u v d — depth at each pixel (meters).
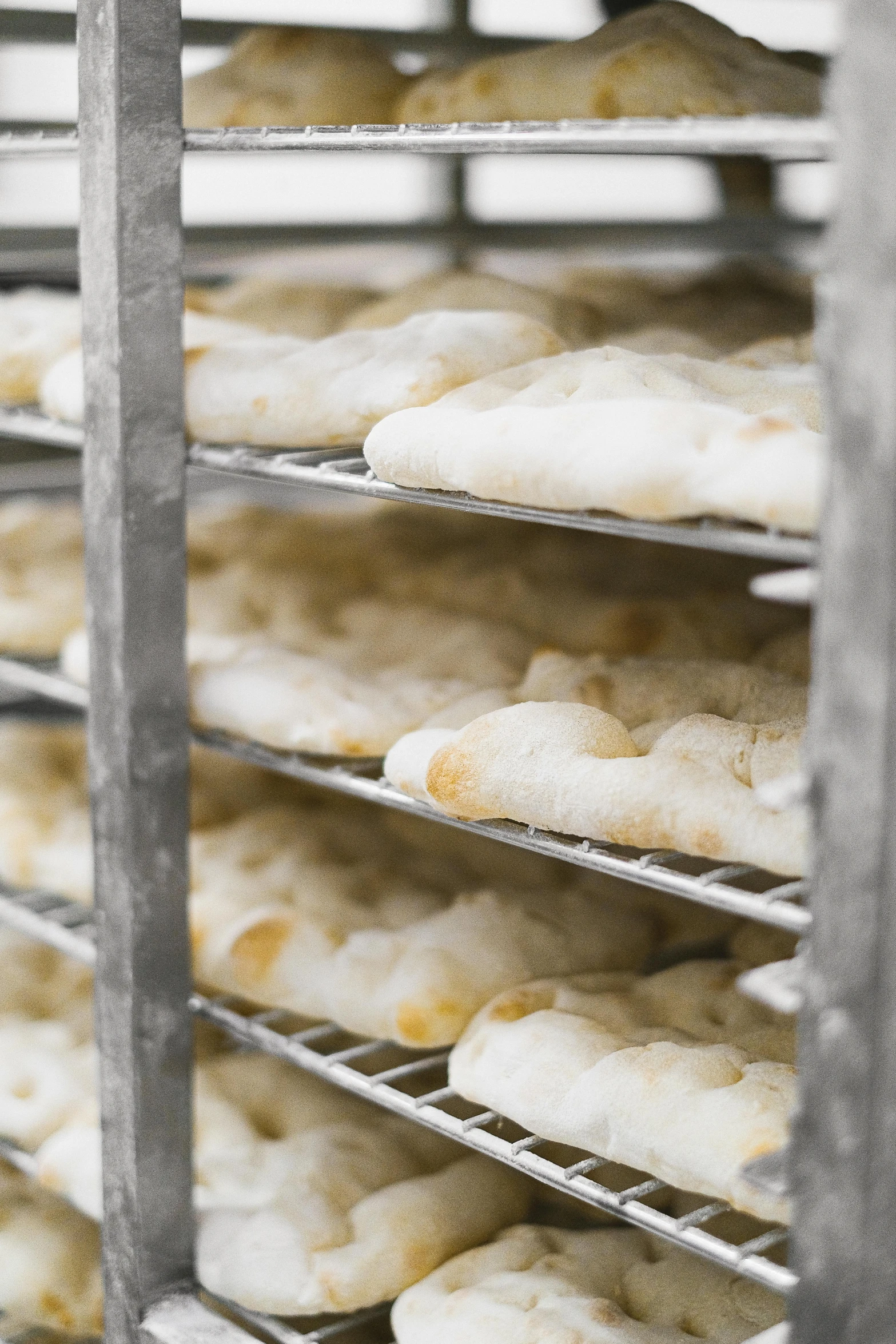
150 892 1.37
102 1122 1.43
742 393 1.26
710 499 0.97
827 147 0.92
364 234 2.32
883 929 0.85
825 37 1.95
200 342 1.59
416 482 1.19
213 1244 1.41
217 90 1.67
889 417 0.81
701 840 1.07
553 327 1.77
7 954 1.93
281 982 1.46
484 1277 1.32
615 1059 1.19
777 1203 1.03
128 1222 1.40
